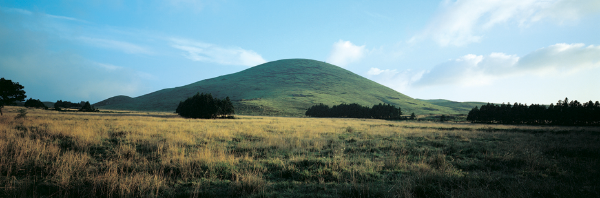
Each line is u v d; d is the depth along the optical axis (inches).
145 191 220.1
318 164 334.6
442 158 367.2
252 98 7362.2
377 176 287.0
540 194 222.7
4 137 453.7
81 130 594.9
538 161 353.7
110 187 222.4
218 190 234.1
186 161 317.1
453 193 220.5
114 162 322.3
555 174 300.5
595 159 386.9
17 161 285.9
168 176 272.8
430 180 257.9
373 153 450.6
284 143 533.3
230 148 486.3
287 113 5467.5
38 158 311.7
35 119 1010.7
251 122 1493.6
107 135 573.3
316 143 535.5
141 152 418.3
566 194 221.0
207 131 735.7
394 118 3809.1
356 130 997.2
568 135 824.9
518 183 247.1
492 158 396.5
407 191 218.2
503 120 2898.6
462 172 306.3
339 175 285.4
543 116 2733.8
